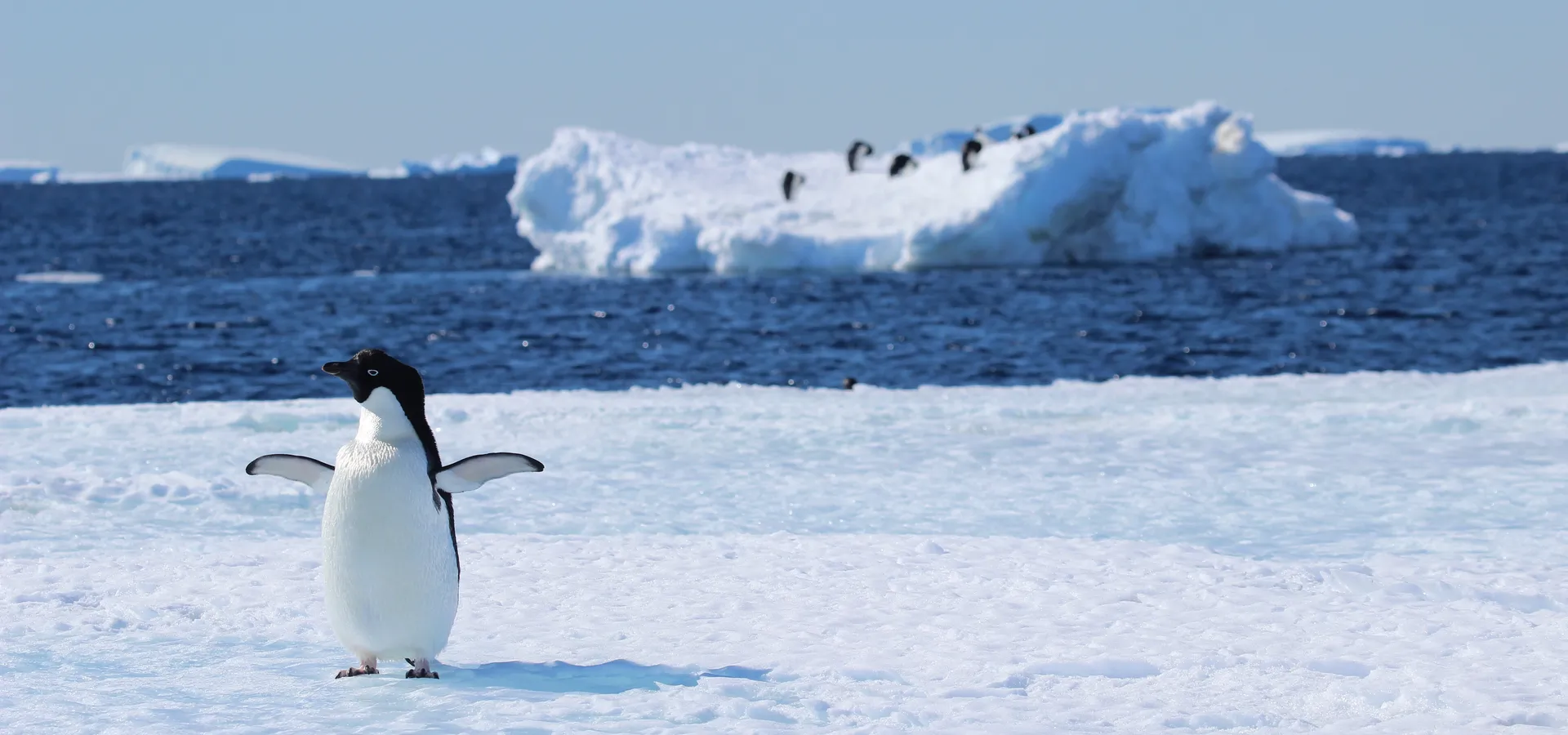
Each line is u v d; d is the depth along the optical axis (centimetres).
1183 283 11025
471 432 4031
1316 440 3828
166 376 7306
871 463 3562
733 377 7131
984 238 12225
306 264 15400
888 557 2398
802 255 12400
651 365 7581
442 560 1578
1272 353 7694
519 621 1950
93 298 11294
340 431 4034
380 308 10312
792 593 2114
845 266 12431
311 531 2736
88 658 1712
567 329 9025
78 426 4059
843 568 2306
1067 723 1443
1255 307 9600
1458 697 1509
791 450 3753
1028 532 2777
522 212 14175
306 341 8600
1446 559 2402
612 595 2112
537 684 1584
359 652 1620
